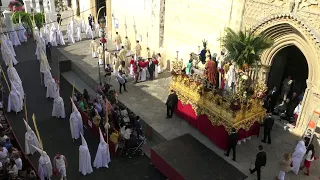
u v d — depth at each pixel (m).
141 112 17.69
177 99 16.94
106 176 14.00
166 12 22.12
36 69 24.66
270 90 17.25
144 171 14.35
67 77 23.36
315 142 14.42
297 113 16.12
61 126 17.61
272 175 13.33
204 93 15.23
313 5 13.65
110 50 26.64
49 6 34.22
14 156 12.63
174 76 17.08
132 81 21.47
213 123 14.81
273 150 14.75
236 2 16.92
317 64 14.16
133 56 24.58
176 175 12.50
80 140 16.41
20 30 29.80
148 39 24.39
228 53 15.54
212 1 18.42
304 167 13.80
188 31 20.75
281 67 17.59
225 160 13.29
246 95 14.52
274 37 15.88
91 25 30.52
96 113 16.38
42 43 25.72
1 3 37.62
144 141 15.92
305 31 14.23
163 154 13.47
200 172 12.43
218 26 18.45
